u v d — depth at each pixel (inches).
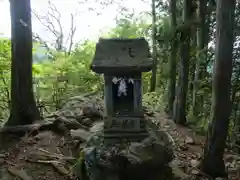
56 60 277.6
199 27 235.0
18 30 204.7
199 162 167.6
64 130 200.1
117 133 133.3
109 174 127.3
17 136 198.1
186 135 219.1
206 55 235.9
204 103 240.4
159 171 131.0
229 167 168.7
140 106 134.0
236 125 209.2
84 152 134.5
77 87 295.7
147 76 351.9
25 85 210.7
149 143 129.6
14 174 158.7
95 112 222.5
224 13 140.3
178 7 274.4
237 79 197.9
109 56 131.6
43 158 173.3
